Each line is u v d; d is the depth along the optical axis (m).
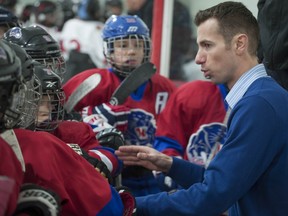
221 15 5.45
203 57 5.52
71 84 7.41
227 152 5.14
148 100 7.67
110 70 7.67
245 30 5.45
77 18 16.23
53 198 4.09
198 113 7.45
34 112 4.76
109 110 7.20
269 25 6.59
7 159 3.97
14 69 4.03
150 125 7.59
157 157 5.83
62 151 4.50
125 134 7.44
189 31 10.95
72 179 4.48
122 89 7.36
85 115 7.20
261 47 6.95
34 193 4.05
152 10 13.20
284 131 5.18
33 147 4.33
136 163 5.88
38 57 6.18
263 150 5.11
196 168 5.91
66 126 6.07
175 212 5.23
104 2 18.72
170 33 10.66
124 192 5.00
